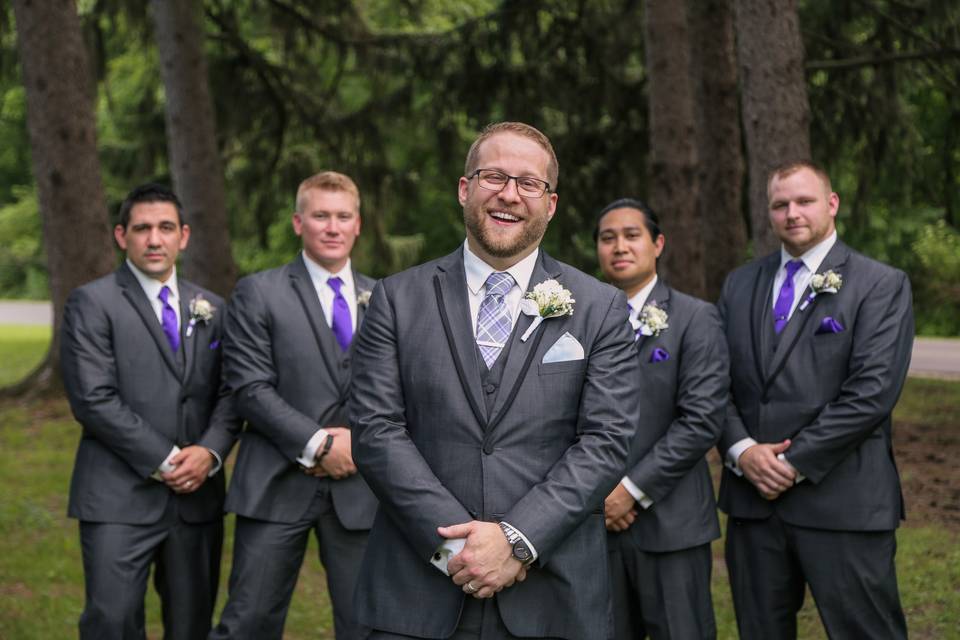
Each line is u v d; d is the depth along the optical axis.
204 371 4.16
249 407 3.97
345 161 14.38
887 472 3.67
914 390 12.79
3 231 38.09
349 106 20.02
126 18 12.66
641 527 3.68
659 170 9.91
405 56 13.62
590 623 2.76
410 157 20.83
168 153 14.54
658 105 9.87
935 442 9.43
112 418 3.86
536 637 2.72
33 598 5.33
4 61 12.62
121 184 16.08
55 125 10.60
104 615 3.79
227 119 13.85
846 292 3.73
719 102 10.77
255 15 13.76
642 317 3.84
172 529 3.99
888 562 3.63
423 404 2.80
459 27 13.04
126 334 4.01
